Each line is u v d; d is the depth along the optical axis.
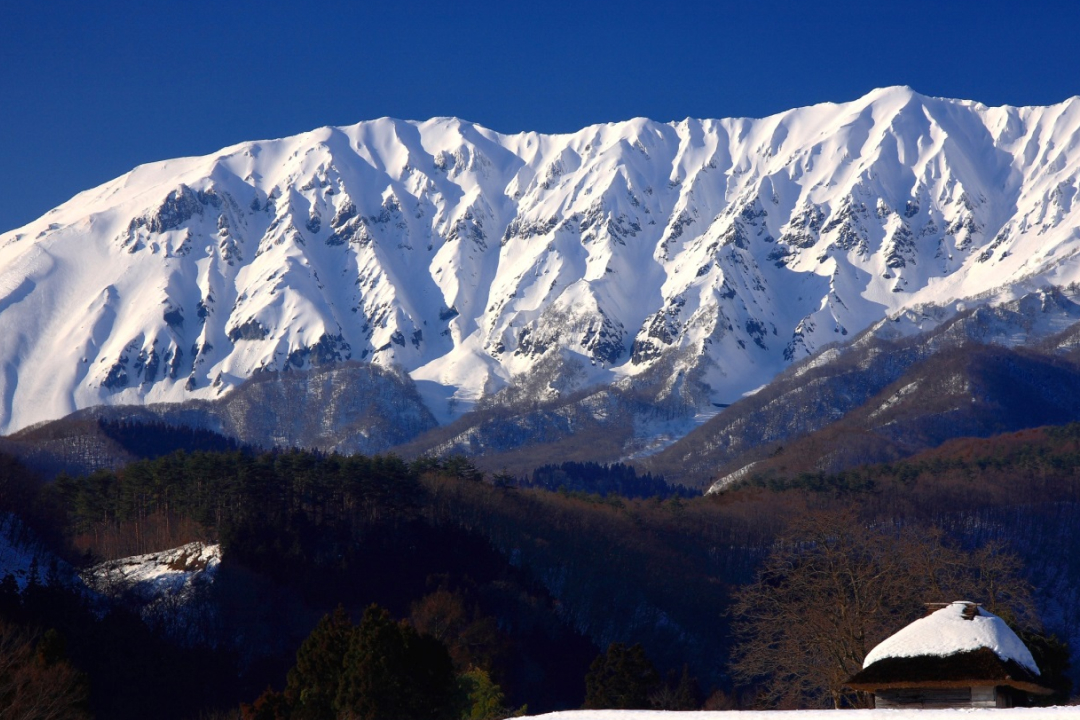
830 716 37.66
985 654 43.72
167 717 119.50
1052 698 58.66
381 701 74.75
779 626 67.50
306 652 81.31
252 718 81.06
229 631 143.88
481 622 143.38
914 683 43.97
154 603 146.88
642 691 103.00
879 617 64.19
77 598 134.75
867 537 66.62
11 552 144.88
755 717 38.91
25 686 67.62
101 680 118.25
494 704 98.38
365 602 159.38
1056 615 157.88
